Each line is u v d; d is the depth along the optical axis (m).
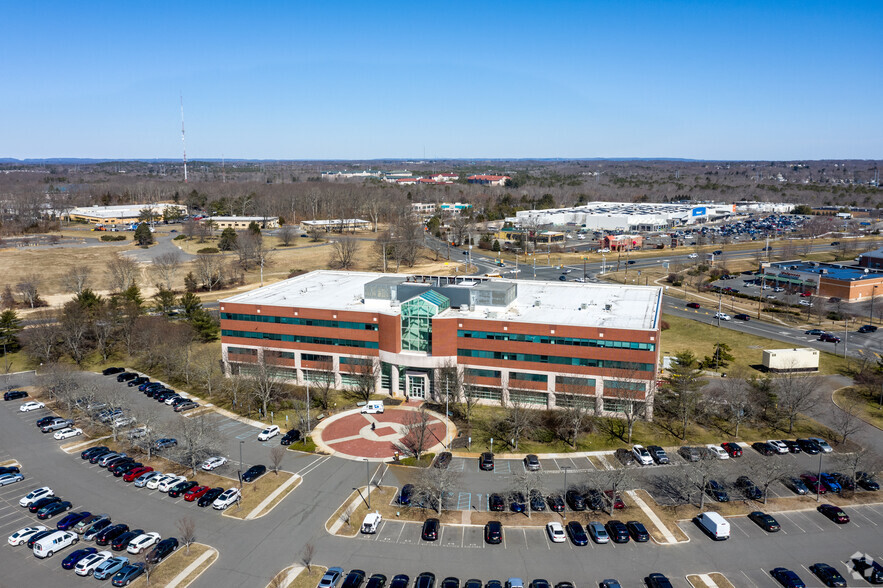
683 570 58.69
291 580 57.50
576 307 108.81
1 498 73.12
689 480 70.88
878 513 68.25
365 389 103.12
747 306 167.12
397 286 108.94
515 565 59.69
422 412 88.19
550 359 96.19
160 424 90.12
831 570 57.19
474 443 85.56
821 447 82.31
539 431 88.44
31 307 166.50
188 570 59.00
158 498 72.88
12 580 58.06
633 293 120.00
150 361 119.56
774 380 106.25
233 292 185.88
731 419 92.38
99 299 146.50
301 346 108.81
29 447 86.62
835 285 170.38
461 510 69.06
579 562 60.09
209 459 80.12
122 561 59.41
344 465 79.69
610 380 93.19
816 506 69.69
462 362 100.69
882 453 81.56
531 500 70.06
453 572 58.66
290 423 93.00
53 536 62.78
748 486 71.69
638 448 81.69
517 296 117.38
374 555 61.34
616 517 67.44
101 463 81.06
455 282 115.62
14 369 121.31
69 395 95.75
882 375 105.25
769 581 57.00
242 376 110.25
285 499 71.75
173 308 164.12
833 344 131.75
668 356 120.50
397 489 73.62
